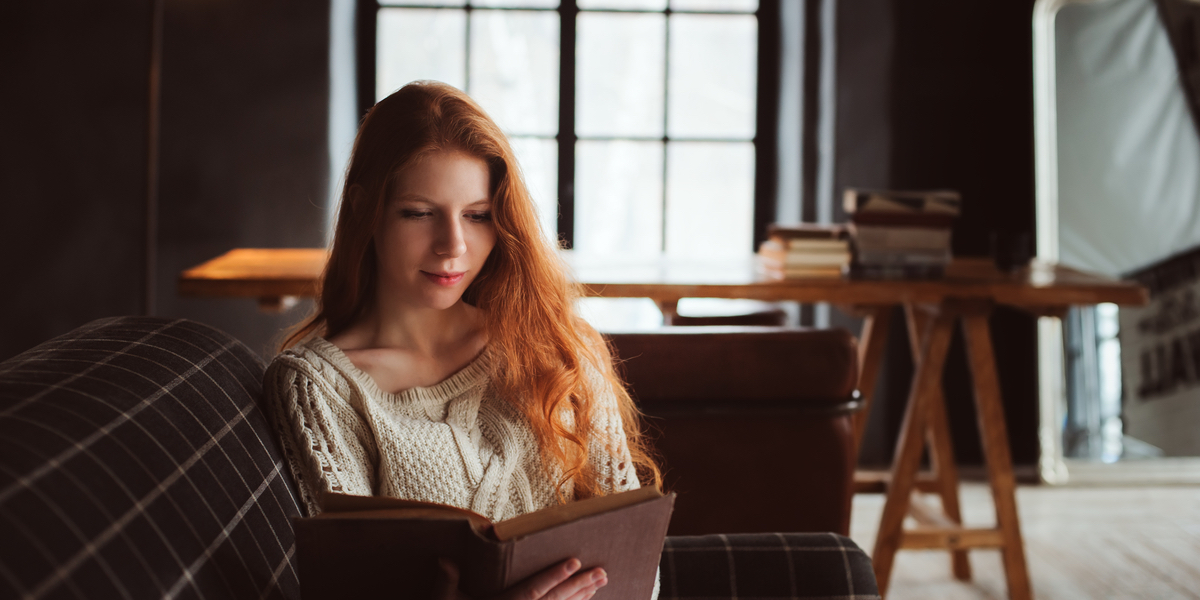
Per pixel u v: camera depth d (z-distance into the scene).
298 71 3.96
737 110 4.47
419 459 1.14
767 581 1.28
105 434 0.83
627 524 0.93
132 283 3.94
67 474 0.74
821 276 2.75
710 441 1.86
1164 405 3.99
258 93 3.94
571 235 4.47
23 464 0.71
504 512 1.21
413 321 1.21
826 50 4.07
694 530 1.88
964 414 4.08
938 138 4.02
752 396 1.86
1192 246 4.02
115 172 3.90
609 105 4.44
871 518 3.47
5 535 0.62
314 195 3.99
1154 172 4.03
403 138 1.11
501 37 4.37
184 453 0.92
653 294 2.55
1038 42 4.02
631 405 1.62
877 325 2.89
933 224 2.73
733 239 4.52
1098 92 4.04
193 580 0.81
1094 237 4.03
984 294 2.59
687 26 4.42
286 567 1.01
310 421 1.13
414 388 1.19
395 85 4.36
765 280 2.63
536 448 1.23
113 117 3.88
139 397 0.95
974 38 4.00
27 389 0.87
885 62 4.00
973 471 4.06
